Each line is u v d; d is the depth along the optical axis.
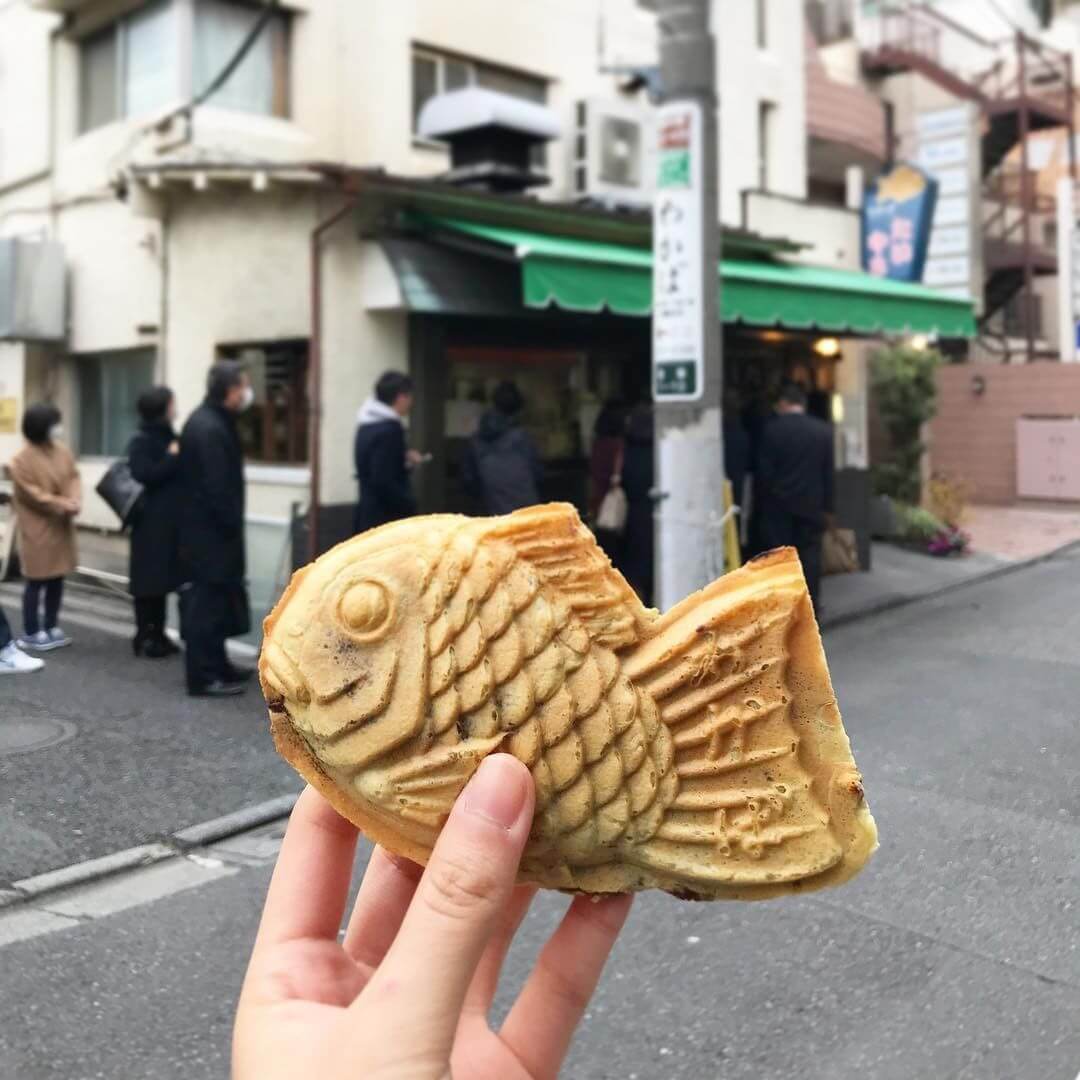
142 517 6.82
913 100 18.97
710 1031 2.98
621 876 1.08
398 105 9.20
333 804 1.08
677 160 6.46
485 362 8.93
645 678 1.07
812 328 10.29
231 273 8.51
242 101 9.07
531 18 10.15
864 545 11.38
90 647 7.29
